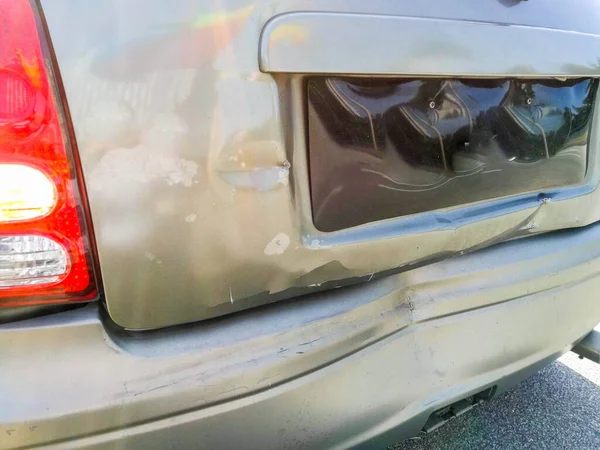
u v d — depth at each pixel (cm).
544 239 159
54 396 91
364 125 112
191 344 102
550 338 158
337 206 113
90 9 84
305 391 111
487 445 191
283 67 96
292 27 96
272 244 104
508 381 154
